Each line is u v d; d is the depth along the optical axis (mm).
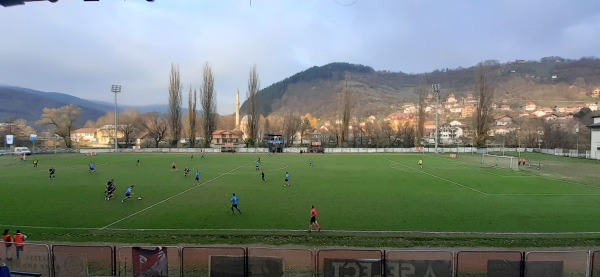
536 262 14375
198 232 22734
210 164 69250
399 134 132375
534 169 61125
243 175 52125
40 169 58625
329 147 119625
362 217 26766
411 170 59469
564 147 110812
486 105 104750
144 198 34250
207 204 31500
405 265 14406
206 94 115250
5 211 28609
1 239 21375
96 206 30578
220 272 14828
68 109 122625
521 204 31469
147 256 15117
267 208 29875
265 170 59000
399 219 26141
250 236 21922
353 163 73062
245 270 14727
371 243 20516
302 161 77750
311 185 42500
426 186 41750
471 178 49125
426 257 14555
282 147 113312
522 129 142250
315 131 197250
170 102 115438
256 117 118375
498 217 26734
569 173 55156
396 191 38250
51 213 28000
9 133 126875
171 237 21734
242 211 28797
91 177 49000
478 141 105812
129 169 59469
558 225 24484
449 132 178500
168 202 32344
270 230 23281
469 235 21969
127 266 15383
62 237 21797
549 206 30656
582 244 20406
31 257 15734
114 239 21375
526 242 20641
